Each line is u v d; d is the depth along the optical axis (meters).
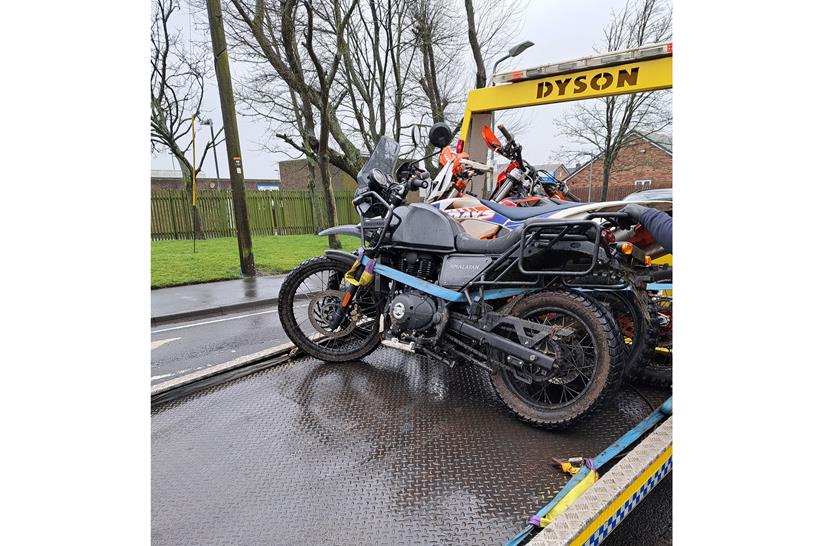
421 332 2.60
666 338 2.71
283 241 14.43
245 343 4.90
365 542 1.40
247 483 1.69
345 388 2.51
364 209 3.02
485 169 3.53
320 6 9.57
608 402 2.07
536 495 1.61
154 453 1.88
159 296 7.13
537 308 2.25
